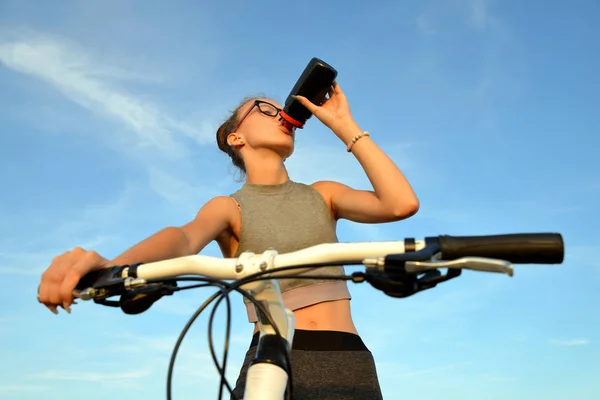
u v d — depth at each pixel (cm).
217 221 263
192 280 168
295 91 271
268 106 292
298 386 235
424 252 154
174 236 228
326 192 286
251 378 179
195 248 242
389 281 154
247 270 170
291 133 288
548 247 155
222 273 172
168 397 159
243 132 294
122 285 170
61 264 174
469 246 157
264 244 266
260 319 188
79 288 178
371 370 246
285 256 169
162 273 173
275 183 284
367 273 157
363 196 265
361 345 253
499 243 157
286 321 190
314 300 253
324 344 246
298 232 268
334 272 260
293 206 276
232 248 279
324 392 235
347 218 279
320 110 260
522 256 157
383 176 243
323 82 265
